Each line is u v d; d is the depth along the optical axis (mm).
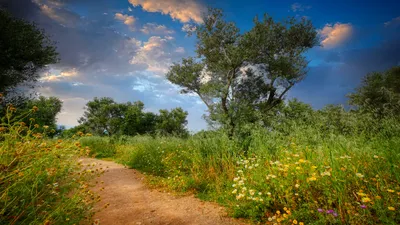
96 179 6684
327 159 4016
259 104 17469
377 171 3402
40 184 2637
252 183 4207
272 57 16578
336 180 3209
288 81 17000
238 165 6051
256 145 6207
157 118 39844
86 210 2941
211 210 4160
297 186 3461
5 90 11555
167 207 4430
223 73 17469
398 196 2775
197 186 5637
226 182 5383
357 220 2734
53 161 2873
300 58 16938
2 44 11148
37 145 2824
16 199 2426
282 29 17656
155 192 5594
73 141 3221
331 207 3094
